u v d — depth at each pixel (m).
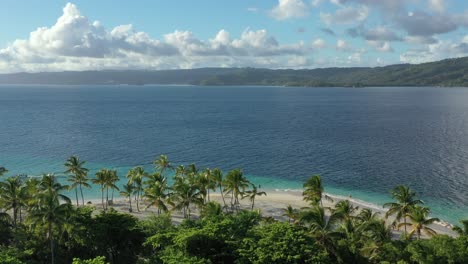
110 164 149.88
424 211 67.25
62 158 157.62
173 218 90.94
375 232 56.56
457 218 96.25
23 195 69.88
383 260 52.19
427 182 124.31
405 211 71.56
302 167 145.00
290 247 50.78
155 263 55.31
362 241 56.44
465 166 142.00
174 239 54.81
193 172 97.44
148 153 169.00
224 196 111.00
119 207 101.25
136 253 65.25
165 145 186.38
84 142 191.88
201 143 191.88
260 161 154.38
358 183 124.75
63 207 59.38
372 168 141.62
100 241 63.25
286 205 103.38
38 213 57.97
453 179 127.00
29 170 138.62
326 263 49.50
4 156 159.50
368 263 53.41
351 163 149.25
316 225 55.31
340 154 164.50
